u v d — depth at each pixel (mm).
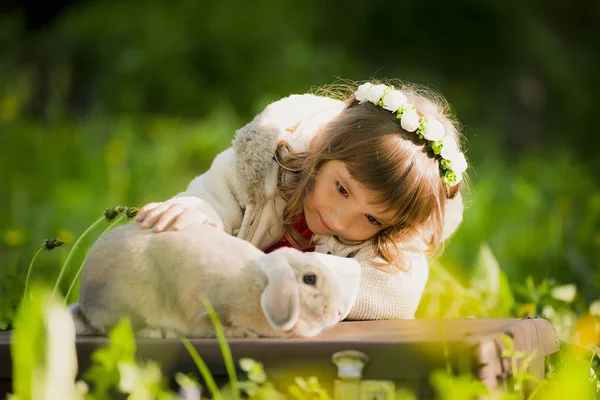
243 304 2928
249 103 14938
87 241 6742
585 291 5641
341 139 3721
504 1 16797
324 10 16516
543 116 16906
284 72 15156
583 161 15422
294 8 16125
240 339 2857
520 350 3094
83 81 15242
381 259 3822
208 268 2990
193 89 14938
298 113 4094
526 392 3141
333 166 3715
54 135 11930
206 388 2795
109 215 3678
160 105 14875
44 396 2373
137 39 15266
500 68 16969
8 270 5984
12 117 12398
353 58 16344
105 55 15117
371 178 3625
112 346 2652
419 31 16797
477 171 11867
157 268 3016
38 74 14836
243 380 2785
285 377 2766
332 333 3047
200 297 2967
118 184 9117
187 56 15258
